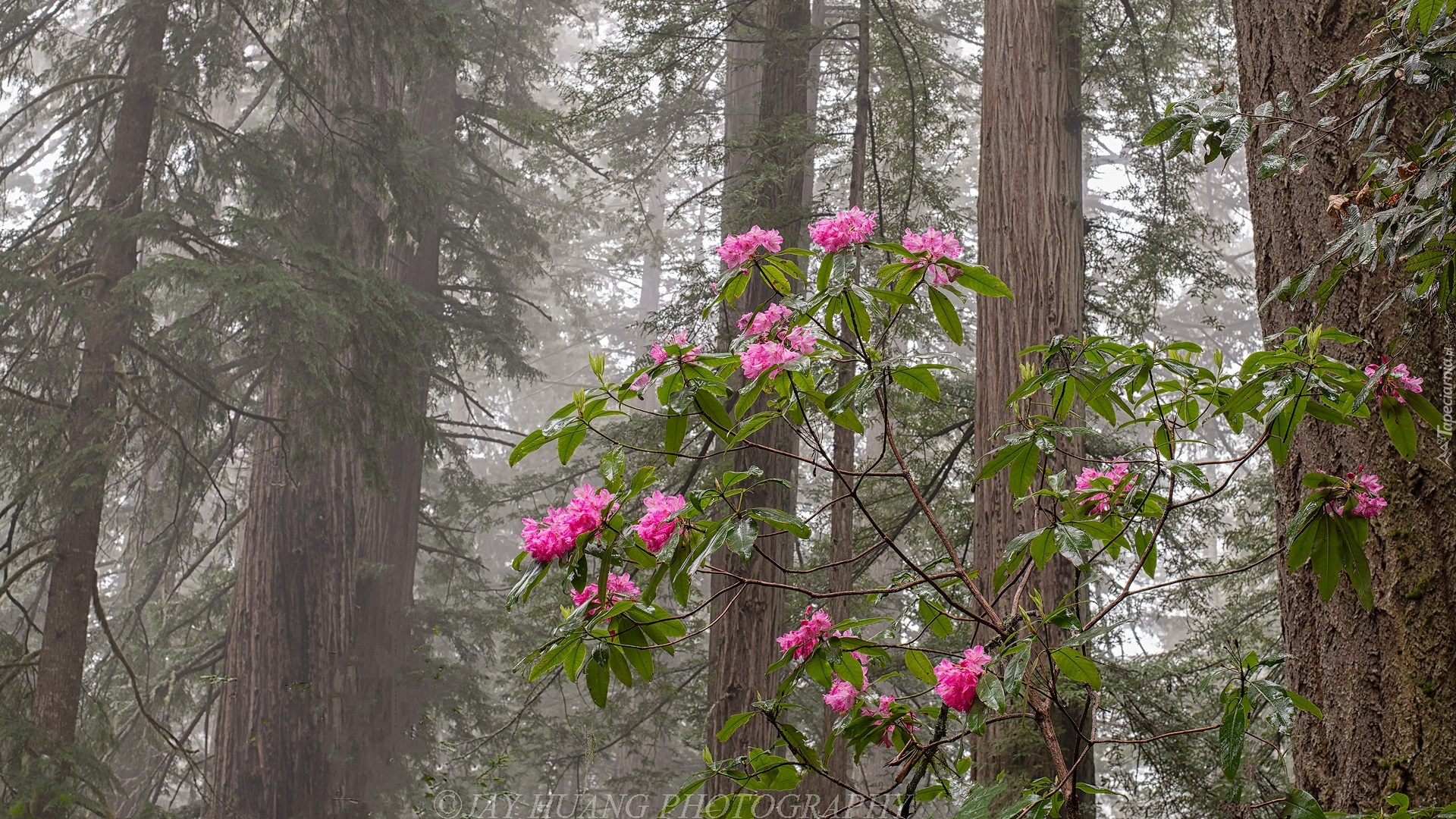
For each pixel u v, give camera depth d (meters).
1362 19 2.70
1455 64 2.16
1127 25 9.67
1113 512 2.59
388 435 13.89
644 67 10.18
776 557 8.50
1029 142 6.73
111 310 9.25
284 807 12.41
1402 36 2.35
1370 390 2.24
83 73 10.76
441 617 15.80
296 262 11.09
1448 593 2.34
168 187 10.48
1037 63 6.89
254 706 12.59
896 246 2.31
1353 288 2.60
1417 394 2.28
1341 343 2.59
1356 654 2.45
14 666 8.56
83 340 10.23
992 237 6.70
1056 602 5.62
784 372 2.30
